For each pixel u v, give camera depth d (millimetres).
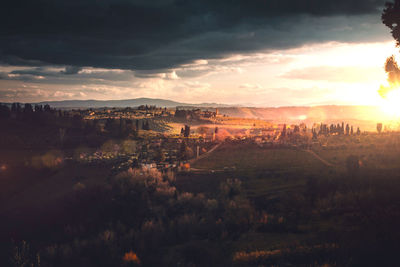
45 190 109062
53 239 64188
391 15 21594
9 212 87812
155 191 83500
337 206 30594
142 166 130375
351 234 16797
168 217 64375
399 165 81625
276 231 25422
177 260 24750
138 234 44875
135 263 28641
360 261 12734
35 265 39375
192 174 117250
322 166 121812
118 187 88125
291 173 108375
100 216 71938
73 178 123062
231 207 54875
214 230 36969
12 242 60000
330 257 14172
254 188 86562
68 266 37062
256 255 16953
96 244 41031
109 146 193375
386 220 18016
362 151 143625
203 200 70125
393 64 24781
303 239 19984
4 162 144250
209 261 21453
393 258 12398
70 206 80938
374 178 51438
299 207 41938
